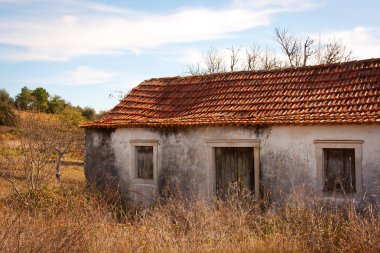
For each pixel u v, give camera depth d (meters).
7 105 43.03
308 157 11.62
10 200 13.03
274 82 14.07
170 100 15.41
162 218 9.63
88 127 15.03
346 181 11.26
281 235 8.39
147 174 14.32
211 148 13.04
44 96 50.75
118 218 12.85
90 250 7.33
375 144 10.84
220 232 8.73
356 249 7.55
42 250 6.87
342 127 11.21
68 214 9.89
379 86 12.10
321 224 8.88
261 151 12.25
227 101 13.95
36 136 17.69
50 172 16.80
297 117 11.77
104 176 14.97
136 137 14.37
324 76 13.47
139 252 7.59
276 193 11.98
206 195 13.04
